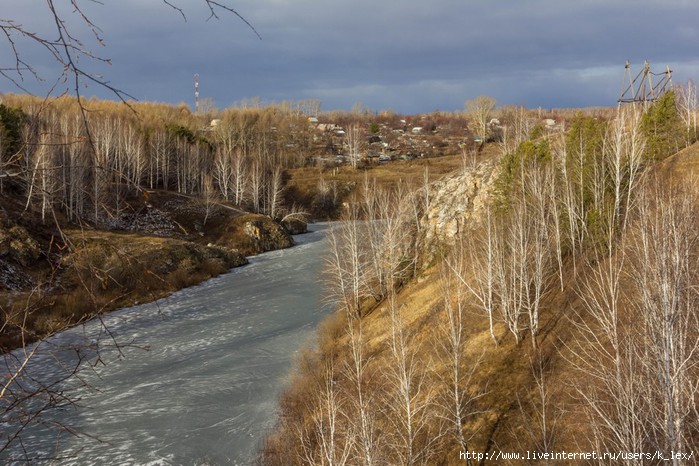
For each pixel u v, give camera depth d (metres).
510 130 98.75
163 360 36.22
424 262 46.12
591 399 16.08
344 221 55.66
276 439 24.92
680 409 11.36
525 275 30.30
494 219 35.69
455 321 32.44
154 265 56.75
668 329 11.16
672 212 13.34
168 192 89.75
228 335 41.22
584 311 27.14
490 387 26.03
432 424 23.61
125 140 84.00
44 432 26.17
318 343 37.72
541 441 20.69
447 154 159.62
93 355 35.25
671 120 42.28
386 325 36.94
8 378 4.01
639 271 15.34
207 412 28.89
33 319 36.34
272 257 73.25
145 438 26.38
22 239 49.09
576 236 34.25
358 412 20.53
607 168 33.75
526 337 29.09
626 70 50.16
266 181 108.19
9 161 3.54
